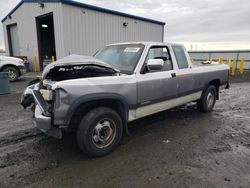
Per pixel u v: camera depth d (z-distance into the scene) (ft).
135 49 13.41
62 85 9.37
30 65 55.21
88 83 10.02
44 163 10.18
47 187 8.41
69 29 42.98
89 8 45.85
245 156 11.11
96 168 9.80
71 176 9.15
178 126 15.60
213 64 20.48
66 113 9.50
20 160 10.42
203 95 18.43
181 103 15.99
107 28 50.60
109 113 10.85
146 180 8.90
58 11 42.01
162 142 12.72
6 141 12.54
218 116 18.42
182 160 10.59
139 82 12.07
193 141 12.93
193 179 8.98
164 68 14.34
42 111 10.39
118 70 12.13
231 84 38.52
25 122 15.84
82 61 10.66
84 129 10.17
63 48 42.73
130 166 10.02
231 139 13.35
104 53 15.07
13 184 8.55
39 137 13.15
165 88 13.88
